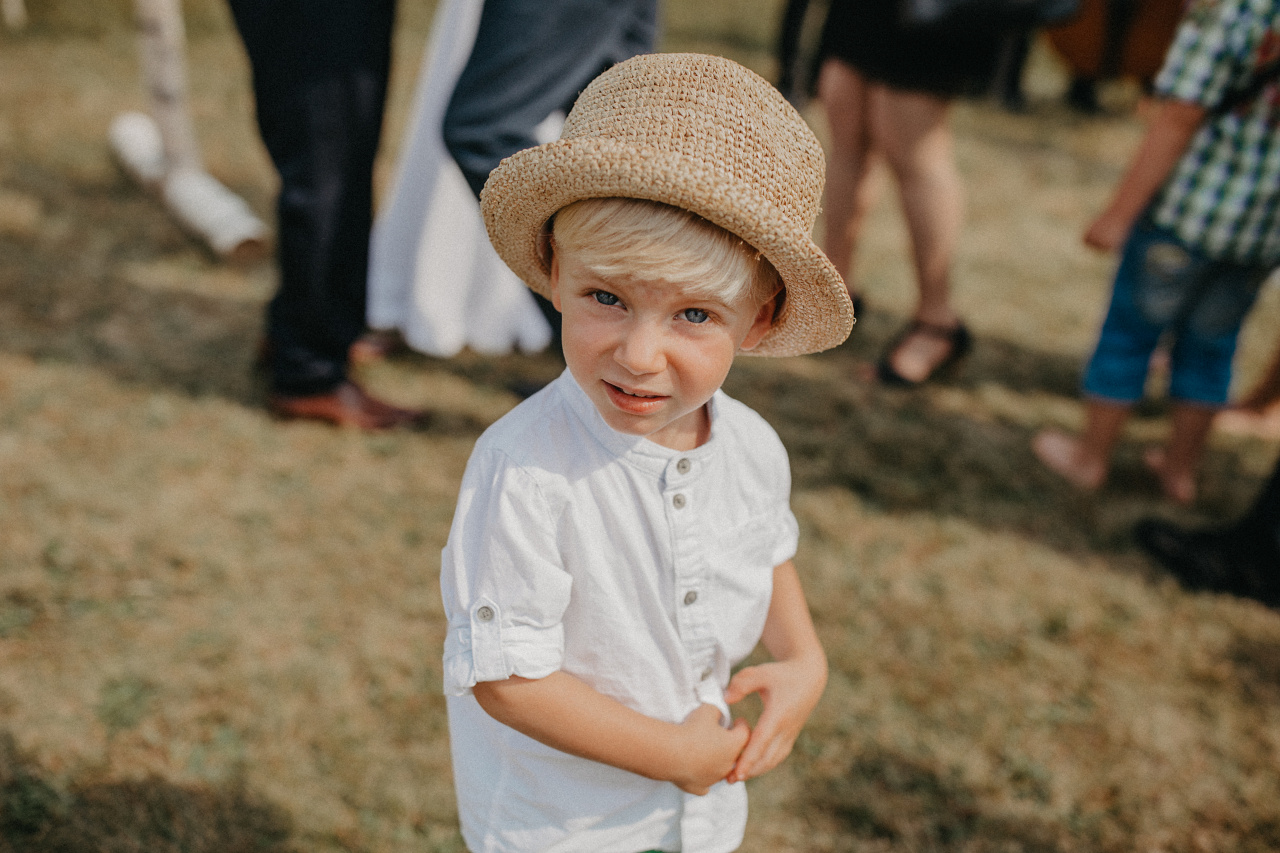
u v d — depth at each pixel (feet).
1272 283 14.44
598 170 2.41
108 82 16.71
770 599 3.85
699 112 2.56
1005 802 6.12
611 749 3.17
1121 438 10.38
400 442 8.87
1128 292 8.50
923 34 8.87
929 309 10.78
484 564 3.06
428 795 5.73
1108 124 22.08
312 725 6.08
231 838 5.37
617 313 2.70
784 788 6.04
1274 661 7.45
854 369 11.13
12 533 7.22
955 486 9.20
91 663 6.29
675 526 3.24
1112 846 5.92
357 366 9.90
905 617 7.51
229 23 21.16
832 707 6.63
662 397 2.79
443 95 9.36
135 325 10.14
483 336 10.41
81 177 13.16
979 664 7.14
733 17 27.14
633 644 3.30
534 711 3.07
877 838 5.82
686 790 3.40
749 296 2.77
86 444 8.28
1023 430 10.32
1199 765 6.49
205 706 6.12
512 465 3.07
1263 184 7.49
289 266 8.16
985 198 16.98
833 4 10.31
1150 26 9.77
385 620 6.93
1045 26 8.84
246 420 8.87
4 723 5.82
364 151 7.95
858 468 9.30
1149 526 8.64
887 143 10.00
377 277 10.27
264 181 14.08
